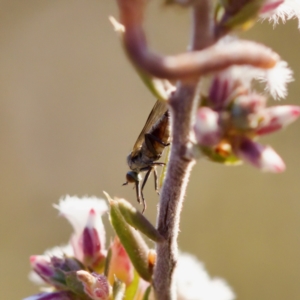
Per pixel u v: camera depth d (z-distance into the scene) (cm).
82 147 32
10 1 32
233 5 13
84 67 32
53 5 32
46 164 32
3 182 31
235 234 31
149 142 16
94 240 15
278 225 31
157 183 16
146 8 12
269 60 12
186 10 12
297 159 30
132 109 32
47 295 14
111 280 14
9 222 31
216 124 13
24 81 32
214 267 31
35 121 32
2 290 30
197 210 31
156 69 12
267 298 31
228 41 13
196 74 12
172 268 13
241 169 31
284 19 13
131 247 14
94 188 32
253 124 13
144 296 14
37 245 31
